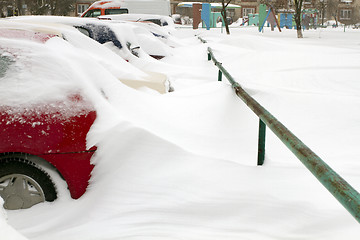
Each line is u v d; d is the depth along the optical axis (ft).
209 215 9.71
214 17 129.18
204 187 10.68
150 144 11.72
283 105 18.75
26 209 10.71
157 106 15.21
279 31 105.50
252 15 153.07
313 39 73.82
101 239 9.00
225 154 13.37
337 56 31.24
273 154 13.88
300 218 9.22
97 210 10.18
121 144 11.44
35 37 13.84
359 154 13.70
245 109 16.97
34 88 11.14
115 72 19.22
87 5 163.43
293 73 26.12
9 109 10.66
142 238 8.91
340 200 6.77
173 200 10.27
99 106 11.88
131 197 10.44
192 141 13.64
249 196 10.25
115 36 28.60
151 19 69.21
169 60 39.32
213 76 29.48
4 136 10.44
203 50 48.03
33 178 10.75
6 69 11.42
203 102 16.81
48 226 9.84
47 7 139.44
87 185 11.03
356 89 22.52
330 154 13.96
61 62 12.15
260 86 21.08
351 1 204.85
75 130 10.96
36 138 10.58
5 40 12.32
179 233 9.07
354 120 16.81
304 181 10.82
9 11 139.23
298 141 9.20
